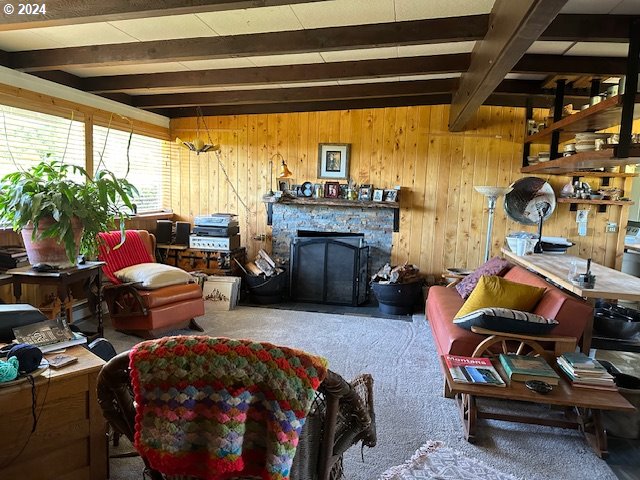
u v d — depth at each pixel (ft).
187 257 16.96
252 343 3.36
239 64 12.33
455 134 16.11
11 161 11.07
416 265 16.76
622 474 6.76
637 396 7.63
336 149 16.85
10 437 5.28
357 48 9.43
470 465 6.85
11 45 10.41
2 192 9.16
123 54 10.28
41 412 5.49
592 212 15.56
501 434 7.77
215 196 18.10
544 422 7.62
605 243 15.55
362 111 16.60
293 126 17.13
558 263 11.12
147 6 7.07
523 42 6.71
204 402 3.32
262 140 17.43
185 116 17.92
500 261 12.39
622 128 8.20
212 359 3.28
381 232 16.83
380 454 7.08
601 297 8.04
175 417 3.33
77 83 13.20
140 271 12.32
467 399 7.88
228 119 17.63
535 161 15.14
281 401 3.32
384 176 16.69
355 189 16.53
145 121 16.55
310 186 16.84
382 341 12.43
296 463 3.83
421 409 8.58
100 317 10.71
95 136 14.15
